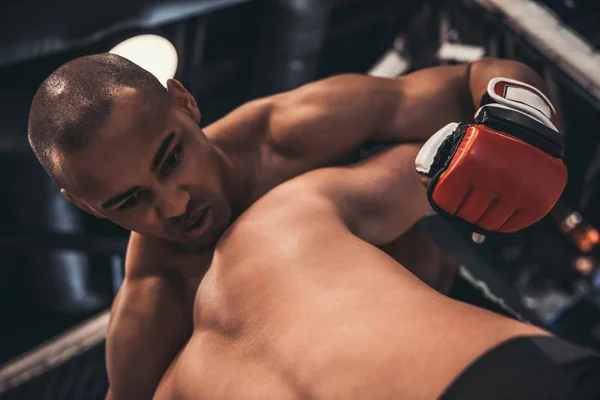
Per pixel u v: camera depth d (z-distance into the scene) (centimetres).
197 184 87
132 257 98
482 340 49
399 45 265
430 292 58
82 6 218
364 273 61
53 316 329
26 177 268
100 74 81
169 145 83
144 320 94
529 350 48
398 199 87
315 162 96
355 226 81
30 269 307
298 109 97
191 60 276
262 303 65
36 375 205
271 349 61
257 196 96
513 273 251
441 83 100
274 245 69
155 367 94
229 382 64
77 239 253
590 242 217
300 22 265
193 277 93
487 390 46
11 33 214
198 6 245
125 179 81
